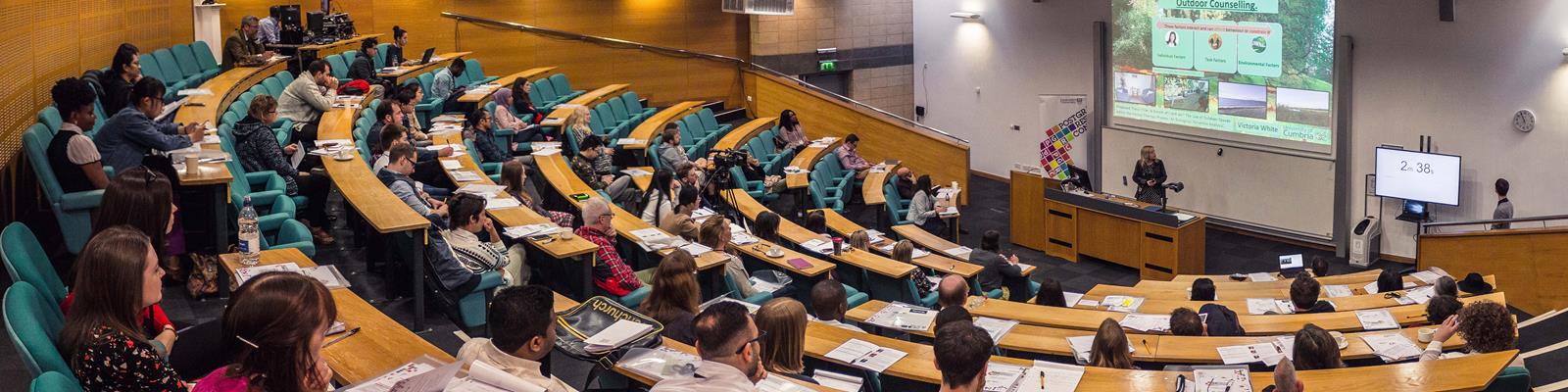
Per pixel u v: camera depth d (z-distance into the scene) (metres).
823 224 11.39
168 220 5.20
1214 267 14.91
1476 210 14.18
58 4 9.68
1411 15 14.26
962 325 4.38
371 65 14.66
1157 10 16.72
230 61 12.91
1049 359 7.03
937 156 17.55
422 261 7.19
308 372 2.91
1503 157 13.81
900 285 9.61
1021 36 18.77
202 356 4.50
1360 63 14.81
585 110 13.80
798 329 5.21
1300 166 15.49
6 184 7.97
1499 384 5.88
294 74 14.23
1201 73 16.38
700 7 19.34
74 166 6.60
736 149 15.03
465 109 14.44
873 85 20.52
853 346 6.20
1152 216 14.00
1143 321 8.10
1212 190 16.56
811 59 19.83
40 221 8.41
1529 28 13.32
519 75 17.03
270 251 6.24
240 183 8.19
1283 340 6.88
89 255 3.82
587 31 18.81
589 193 10.35
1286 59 15.41
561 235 7.91
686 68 19.16
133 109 7.39
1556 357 10.21
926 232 12.81
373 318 4.91
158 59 11.70
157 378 3.86
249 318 2.83
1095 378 5.56
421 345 4.61
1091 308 9.42
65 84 6.63
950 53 20.12
